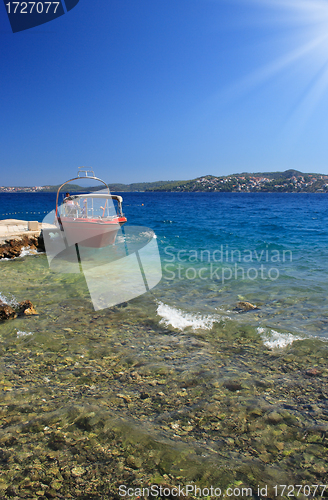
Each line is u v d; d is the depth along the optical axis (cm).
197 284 753
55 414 299
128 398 325
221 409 304
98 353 425
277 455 248
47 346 445
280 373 367
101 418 293
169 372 374
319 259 1026
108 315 561
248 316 542
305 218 2908
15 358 412
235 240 1514
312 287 705
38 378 365
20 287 748
